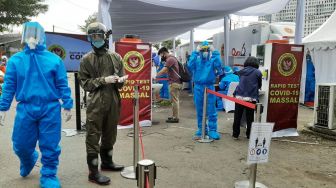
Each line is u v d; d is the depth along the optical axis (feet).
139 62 24.44
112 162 15.25
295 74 22.34
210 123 21.62
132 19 37.65
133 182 13.88
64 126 24.84
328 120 22.45
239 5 30.25
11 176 14.38
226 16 41.42
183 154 18.11
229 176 14.92
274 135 22.36
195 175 14.97
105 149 14.94
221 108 32.83
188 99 42.16
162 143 20.36
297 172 15.67
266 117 22.12
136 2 28.68
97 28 13.41
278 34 37.96
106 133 14.43
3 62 58.18
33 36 12.04
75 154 17.74
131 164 16.20
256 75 21.02
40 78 12.10
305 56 36.09
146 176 8.52
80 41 21.57
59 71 12.51
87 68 13.70
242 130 24.39
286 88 22.29
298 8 28.53
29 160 13.60
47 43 20.77
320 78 34.24
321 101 22.95
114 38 55.42
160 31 51.26
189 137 21.98
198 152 18.54
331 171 15.89
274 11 42.68
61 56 21.27
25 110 12.11
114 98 13.92
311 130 23.61
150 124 25.57
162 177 14.65
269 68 21.80
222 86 31.73
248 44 40.96
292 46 22.02
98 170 14.80
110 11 32.32
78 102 22.93
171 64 26.35
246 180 14.37
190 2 29.09
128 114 24.35
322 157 18.04
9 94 12.18
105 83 13.21
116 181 13.98
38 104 12.12
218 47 51.21
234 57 45.39
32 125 12.32
